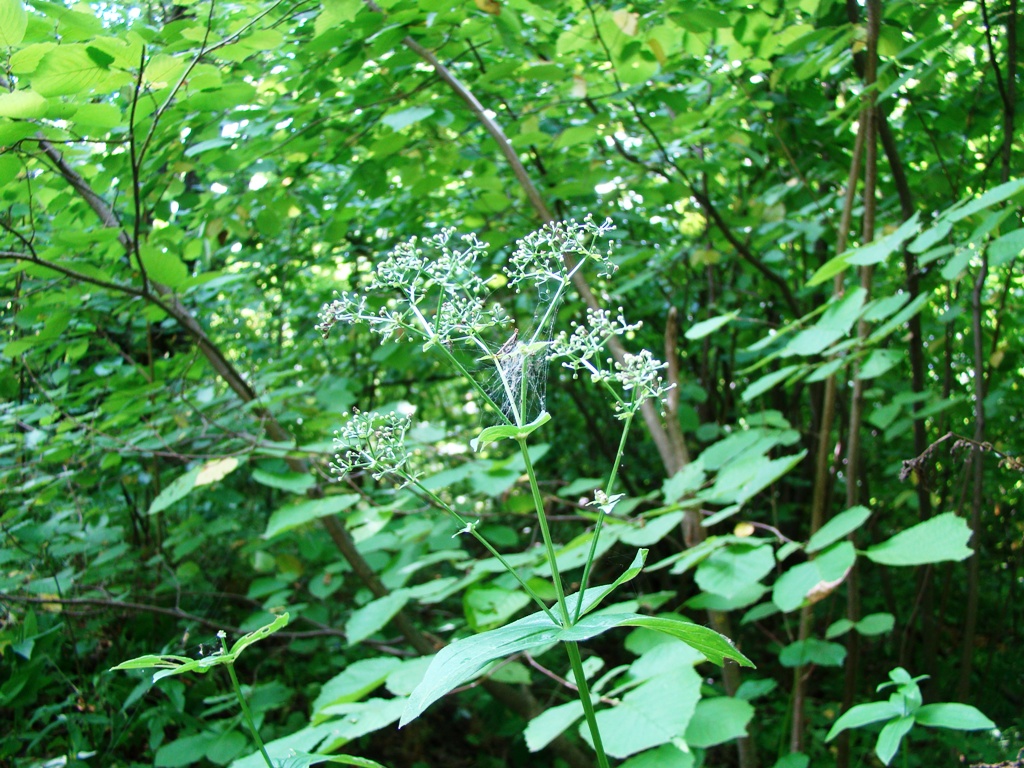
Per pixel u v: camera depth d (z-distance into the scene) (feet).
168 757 8.41
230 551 12.96
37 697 9.79
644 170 10.30
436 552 9.79
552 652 14.11
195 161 9.48
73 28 6.22
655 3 8.49
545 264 4.49
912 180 10.64
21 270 7.86
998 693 11.82
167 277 8.07
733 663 8.67
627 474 16.42
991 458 12.35
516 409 3.94
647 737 5.50
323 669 11.80
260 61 9.27
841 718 5.32
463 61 10.23
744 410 16.06
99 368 10.52
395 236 12.37
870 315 6.98
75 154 7.98
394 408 10.32
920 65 8.04
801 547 6.88
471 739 12.67
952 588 14.11
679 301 14.37
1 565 9.54
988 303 12.26
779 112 10.13
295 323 14.08
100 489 11.18
